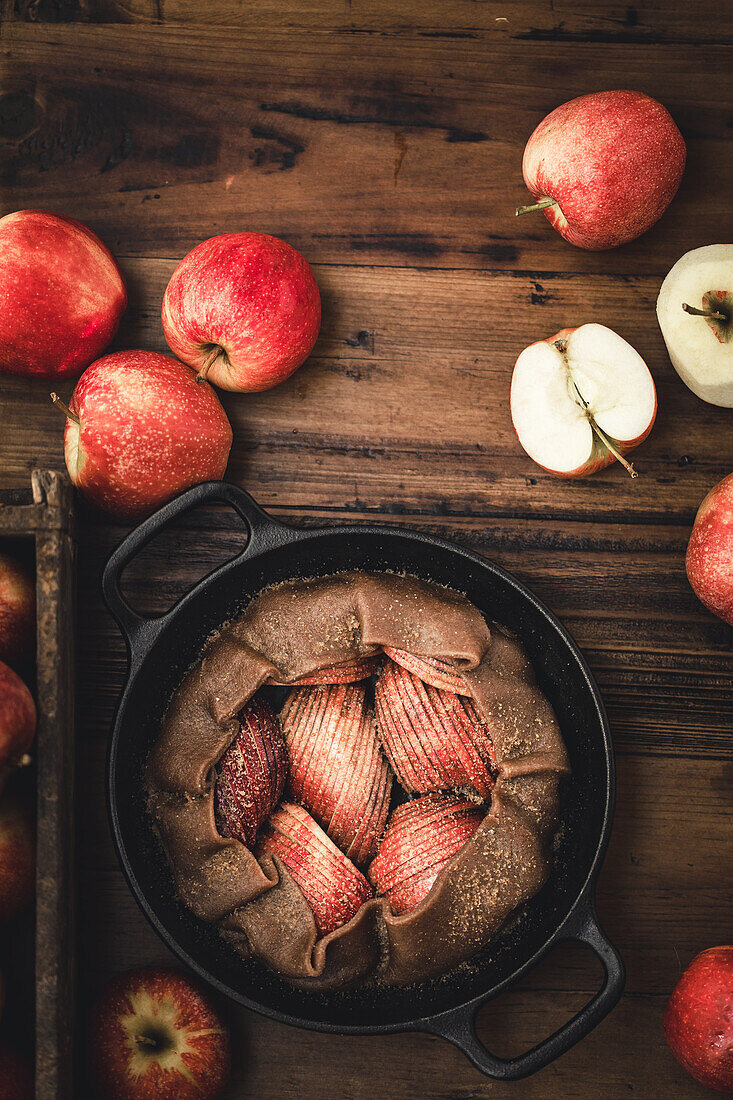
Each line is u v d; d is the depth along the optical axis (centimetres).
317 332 81
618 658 84
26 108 84
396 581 80
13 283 77
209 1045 78
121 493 79
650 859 83
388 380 84
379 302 84
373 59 84
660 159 80
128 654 76
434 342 84
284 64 84
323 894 77
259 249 78
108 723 83
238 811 77
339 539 78
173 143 84
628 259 85
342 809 79
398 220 84
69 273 78
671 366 84
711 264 82
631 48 85
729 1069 77
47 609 74
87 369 79
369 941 76
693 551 81
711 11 85
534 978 83
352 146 84
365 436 84
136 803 79
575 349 82
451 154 84
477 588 81
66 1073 74
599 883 83
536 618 79
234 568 77
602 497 84
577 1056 83
